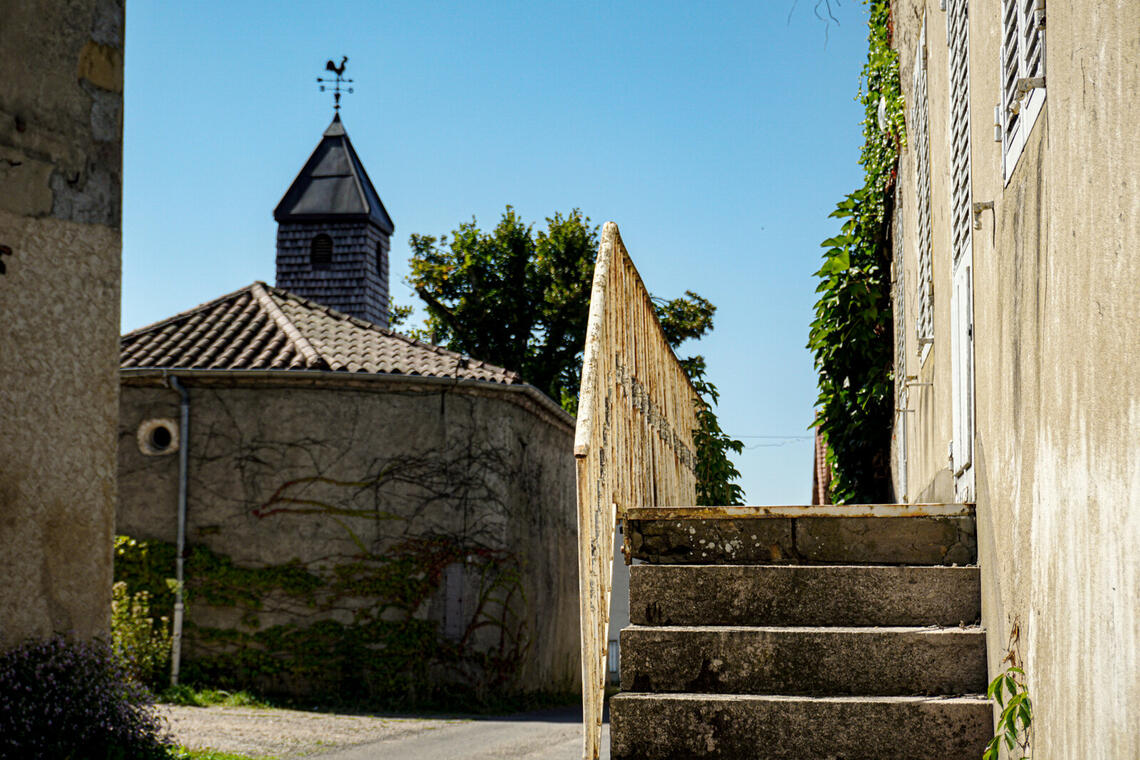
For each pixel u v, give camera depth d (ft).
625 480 14.99
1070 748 8.39
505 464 49.47
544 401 52.80
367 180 104.22
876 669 12.14
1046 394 9.21
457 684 45.85
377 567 45.55
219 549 45.01
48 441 22.91
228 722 35.88
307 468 45.70
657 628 12.57
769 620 13.08
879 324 31.94
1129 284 6.79
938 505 13.55
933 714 11.41
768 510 13.93
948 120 16.29
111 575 24.18
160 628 43.96
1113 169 7.09
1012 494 10.80
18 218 22.72
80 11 24.58
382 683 44.52
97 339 24.34
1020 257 10.36
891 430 31.35
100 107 24.90
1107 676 7.37
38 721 20.70
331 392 46.44
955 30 15.46
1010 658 10.66
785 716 11.61
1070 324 8.33
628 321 16.34
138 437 45.68
